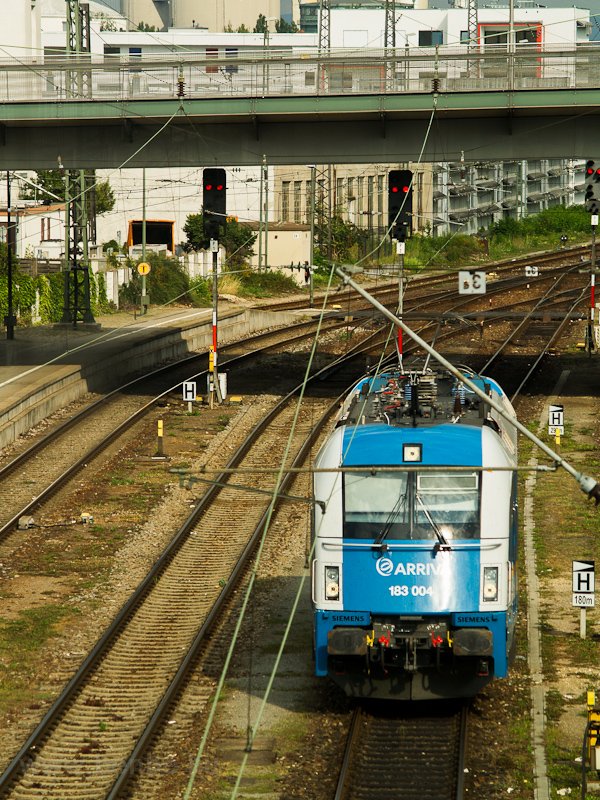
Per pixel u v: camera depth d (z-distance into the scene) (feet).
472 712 208.85
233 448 431.43
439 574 203.82
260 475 394.32
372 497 208.64
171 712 211.00
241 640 247.29
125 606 263.70
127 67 470.39
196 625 258.37
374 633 203.51
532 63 452.35
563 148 472.44
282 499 361.71
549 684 220.64
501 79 451.94
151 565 300.20
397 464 208.13
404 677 206.90
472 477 208.54
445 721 205.67
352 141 481.87
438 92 454.40
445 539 204.85
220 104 464.24
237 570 287.07
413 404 226.38
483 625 203.31
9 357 579.07
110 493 373.40
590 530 321.32
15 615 263.70
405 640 203.41
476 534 205.57
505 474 210.18
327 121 479.82
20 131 495.41
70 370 529.45
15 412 453.17
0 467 404.16
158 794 179.11
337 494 209.56
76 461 410.11
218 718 207.72
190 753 193.06
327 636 205.05
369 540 205.87
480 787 179.42
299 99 460.55
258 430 449.89
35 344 628.69
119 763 190.39
